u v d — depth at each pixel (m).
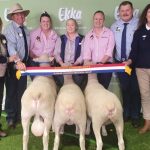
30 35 6.04
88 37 5.78
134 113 6.01
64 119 4.28
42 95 4.34
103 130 5.45
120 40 5.84
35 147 5.01
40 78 5.03
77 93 4.52
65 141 5.23
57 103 4.38
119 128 4.34
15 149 4.95
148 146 5.05
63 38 5.91
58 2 6.45
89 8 6.43
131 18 5.87
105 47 5.73
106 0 6.37
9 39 5.64
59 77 5.70
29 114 4.40
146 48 5.27
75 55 5.87
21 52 5.78
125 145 5.08
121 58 5.89
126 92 6.07
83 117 4.33
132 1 6.32
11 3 6.50
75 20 6.09
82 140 4.36
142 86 5.43
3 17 6.56
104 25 6.34
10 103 5.89
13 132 5.64
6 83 5.84
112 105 4.20
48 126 4.43
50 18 6.13
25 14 5.99
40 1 6.47
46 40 6.01
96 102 4.34
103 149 4.91
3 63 5.18
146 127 5.62
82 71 5.15
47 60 5.39
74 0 6.43
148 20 5.17
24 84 5.95
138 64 5.39
